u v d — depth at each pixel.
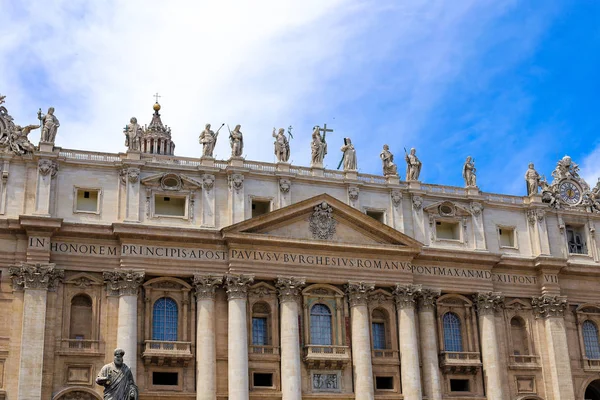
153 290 63.78
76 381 59.94
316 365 65.81
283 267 66.50
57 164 63.56
